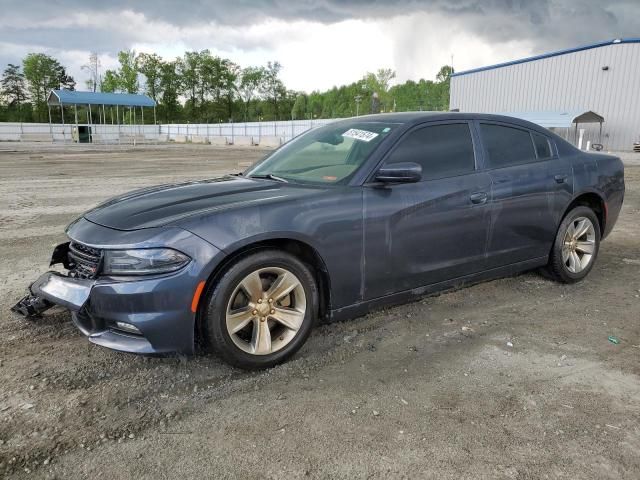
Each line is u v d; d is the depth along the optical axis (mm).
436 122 3957
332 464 2307
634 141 31438
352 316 3535
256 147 43781
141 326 2775
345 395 2893
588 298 4504
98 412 2721
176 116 101375
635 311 4195
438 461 2324
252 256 3021
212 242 2867
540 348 3506
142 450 2410
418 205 3617
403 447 2424
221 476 2230
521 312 4160
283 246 3271
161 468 2283
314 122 46906
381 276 3539
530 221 4344
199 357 3344
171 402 2824
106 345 2865
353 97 111875
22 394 2893
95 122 77625
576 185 4652
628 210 9203
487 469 2271
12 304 4281
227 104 105188
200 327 2992
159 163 20906
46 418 2660
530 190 4289
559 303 4367
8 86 98000
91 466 2297
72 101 44062
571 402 2820
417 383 3027
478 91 40938
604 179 4926
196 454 2381
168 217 2992
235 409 2754
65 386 2984
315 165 3836
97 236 2975
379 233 3455
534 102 36438
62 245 3463
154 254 2795
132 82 94375
